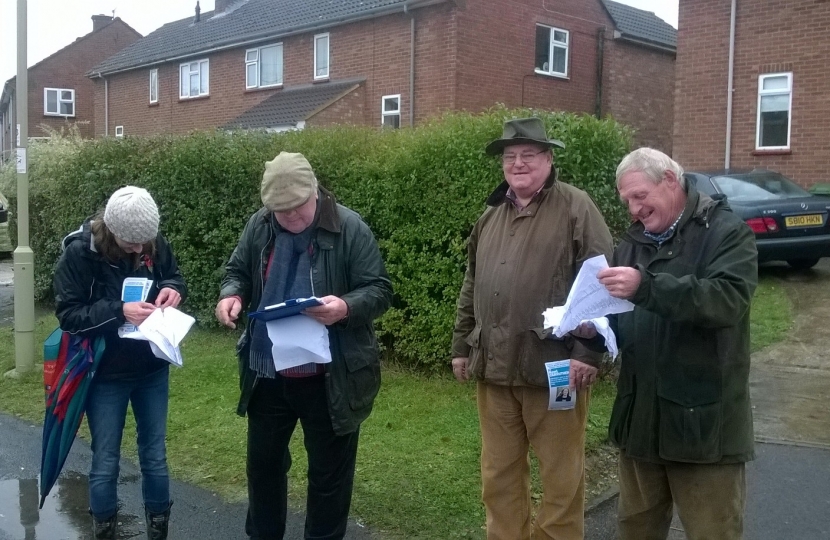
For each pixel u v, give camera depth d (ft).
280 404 11.88
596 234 10.93
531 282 11.06
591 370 10.78
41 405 21.83
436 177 21.39
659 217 9.37
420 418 19.07
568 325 9.16
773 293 30.81
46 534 14.07
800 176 46.65
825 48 45.14
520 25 61.57
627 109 73.00
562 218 11.15
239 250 12.16
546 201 11.34
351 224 11.73
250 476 12.32
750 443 9.26
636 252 9.83
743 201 32.65
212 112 80.69
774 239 31.65
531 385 11.12
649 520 10.21
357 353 11.57
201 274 29.63
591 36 68.80
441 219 21.34
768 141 48.19
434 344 22.06
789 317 27.63
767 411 19.45
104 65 98.63
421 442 17.52
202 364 24.80
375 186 22.99
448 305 21.52
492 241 11.70
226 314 11.28
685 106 51.39
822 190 38.83
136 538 13.93
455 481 15.48
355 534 13.61
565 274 11.07
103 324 11.59
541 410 11.24
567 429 11.21
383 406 20.01
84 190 34.40
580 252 10.96
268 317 10.48
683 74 51.34
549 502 11.41
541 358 11.04
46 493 12.56
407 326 22.50
